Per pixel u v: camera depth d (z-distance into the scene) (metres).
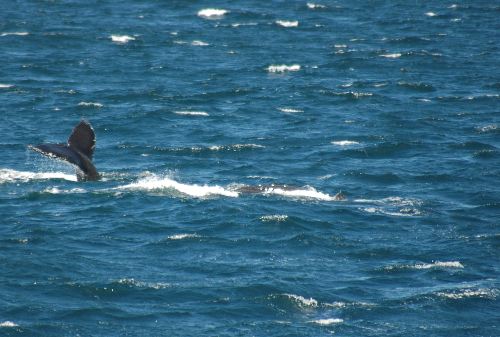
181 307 93.75
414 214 124.81
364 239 114.06
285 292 97.50
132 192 128.62
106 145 163.38
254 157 157.25
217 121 186.88
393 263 106.75
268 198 128.75
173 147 161.62
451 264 106.44
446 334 89.94
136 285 97.88
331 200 129.88
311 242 111.94
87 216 118.56
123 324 89.88
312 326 90.94
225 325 90.50
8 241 108.31
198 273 101.81
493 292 99.12
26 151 155.00
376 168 150.62
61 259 103.44
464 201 132.62
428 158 158.62
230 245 110.44
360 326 91.12
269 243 111.31
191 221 117.75
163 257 106.06
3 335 86.38
